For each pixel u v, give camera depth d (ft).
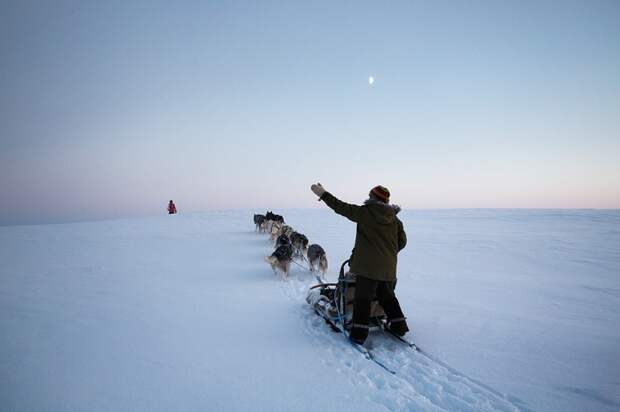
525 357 10.28
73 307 15.49
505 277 21.26
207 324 13.17
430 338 11.71
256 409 7.56
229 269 24.40
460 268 24.00
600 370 9.46
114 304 15.97
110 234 48.21
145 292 18.19
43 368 9.57
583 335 12.01
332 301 13.42
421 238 40.45
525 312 14.52
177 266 25.58
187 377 9.03
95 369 9.50
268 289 18.86
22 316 14.21
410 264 25.45
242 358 10.19
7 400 7.93
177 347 11.00
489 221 60.49
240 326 12.96
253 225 57.06
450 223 58.29
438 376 9.14
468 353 10.55
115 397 8.07
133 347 11.02
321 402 7.86
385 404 7.86
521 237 40.06
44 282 20.70
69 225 62.95
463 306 15.29
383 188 11.23
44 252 33.27
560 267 24.34
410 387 8.56
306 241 29.25
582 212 73.00
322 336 11.95
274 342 11.41
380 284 11.33
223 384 8.66
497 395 8.25
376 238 10.74
